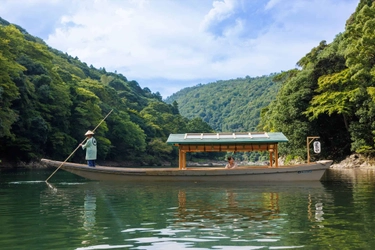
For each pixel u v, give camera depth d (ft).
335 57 137.18
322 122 139.64
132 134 274.36
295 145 139.23
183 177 62.03
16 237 21.57
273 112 175.83
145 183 59.67
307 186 53.93
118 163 266.98
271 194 43.34
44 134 155.22
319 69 139.03
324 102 126.72
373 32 103.91
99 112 231.09
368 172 91.86
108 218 27.48
